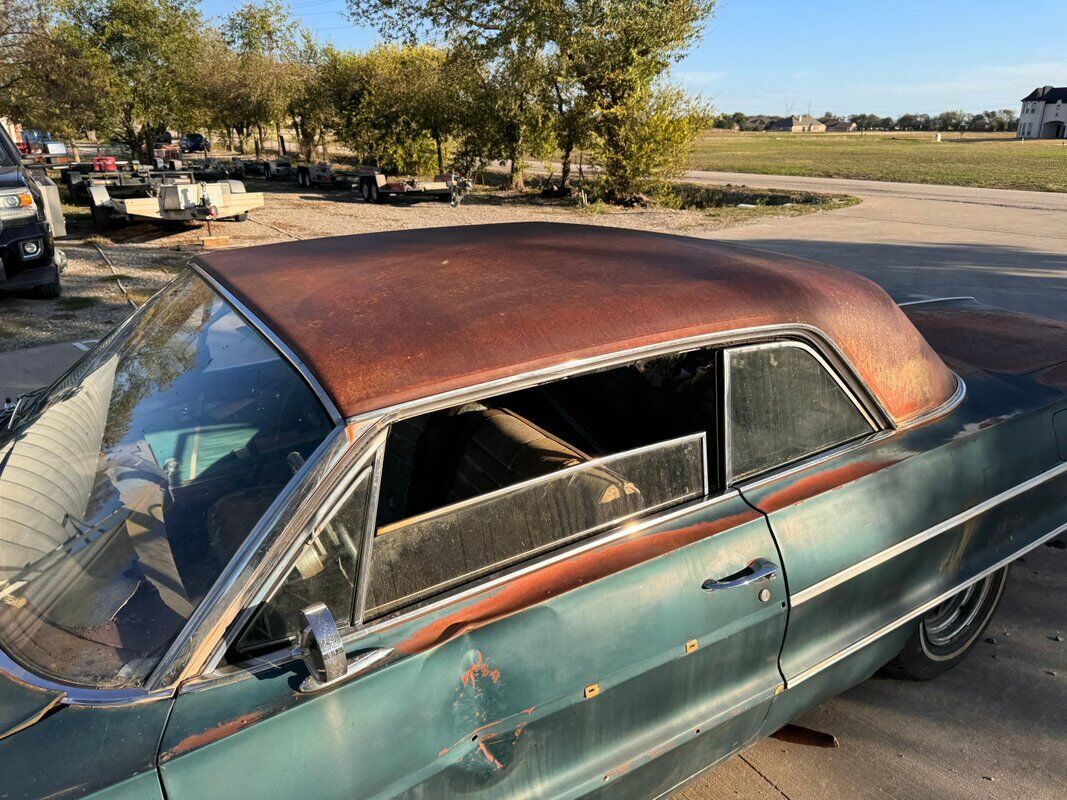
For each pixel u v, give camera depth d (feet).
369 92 94.43
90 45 82.33
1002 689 9.55
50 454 6.24
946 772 8.28
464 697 5.10
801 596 6.68
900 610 7.79
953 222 55.57
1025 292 31.22
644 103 70.64
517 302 6.24
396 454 6.79
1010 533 8.87
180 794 4.16
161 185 48.88
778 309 6.93
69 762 4.07
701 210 69.31
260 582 4.68
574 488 5.90
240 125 118.73
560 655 5.46
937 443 7.86
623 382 7.89
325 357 5.44
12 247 25.98
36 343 22.47
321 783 4.55
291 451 5.18
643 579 5.86
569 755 5.72
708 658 6.23
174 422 6.00
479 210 65.82
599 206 68.69
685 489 6.45
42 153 86.02
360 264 7.38
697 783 8.18
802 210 65.00
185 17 91.40
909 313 12.08
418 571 5.25
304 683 4.58
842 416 7.47
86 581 4.98
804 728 8.72
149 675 4.45
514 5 68.95
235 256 8.27
